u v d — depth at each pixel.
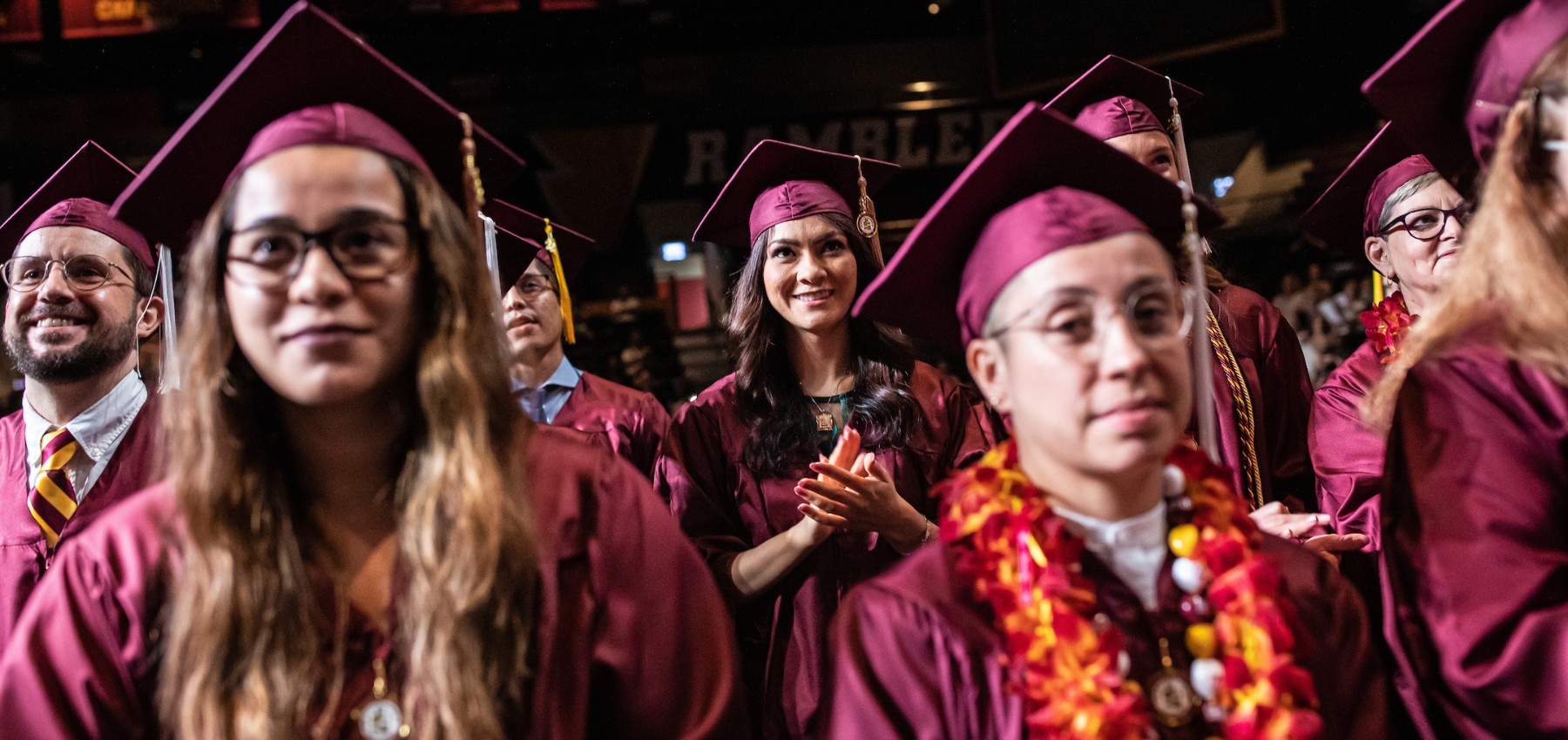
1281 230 10.77
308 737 1.31
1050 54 10.61
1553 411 1.38
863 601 1.43
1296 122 10.43
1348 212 2.82
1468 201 1.79
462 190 1.63
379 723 1.32
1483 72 1.58
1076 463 1.29
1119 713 1.23
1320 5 9.83
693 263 11.39
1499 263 1.48
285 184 1.30
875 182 2.93
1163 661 1.33
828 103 11.22
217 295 1.38
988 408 2.70
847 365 2.69
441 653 1.30
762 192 2.84
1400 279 2.61
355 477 1.45
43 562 2.45
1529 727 1.35
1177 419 1.27
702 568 1.52
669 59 10.92
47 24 9.55
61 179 2.57
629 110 10.98
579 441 1.57
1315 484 2.61
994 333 1.37
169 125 10.17
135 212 1.51
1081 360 1.25
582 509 1.46
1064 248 1.29
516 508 1.39
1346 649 1.40
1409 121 1.76
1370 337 2.54
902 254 1.47
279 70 1.40
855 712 1.37
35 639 1.36
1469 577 1.40
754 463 2.59
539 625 1.38
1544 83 1.45
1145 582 1.37
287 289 1.29
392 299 1.33
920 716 1.34
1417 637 1.49
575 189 11.15
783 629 2.50
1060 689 1.25
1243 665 1.27
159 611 1.37
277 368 1.30
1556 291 1.42
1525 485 1.39
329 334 1.28
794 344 2.71
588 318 11.20
